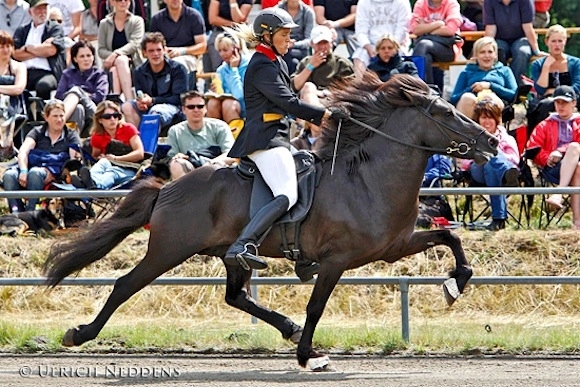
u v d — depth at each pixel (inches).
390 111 407.5
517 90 662.5
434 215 593.9
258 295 557.3
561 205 608.7
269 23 402.9
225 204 411.8
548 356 439.2
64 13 791.1
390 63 640.4
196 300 558.6
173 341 465.1
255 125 407.2
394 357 441.4
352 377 395.9
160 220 415.5
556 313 544.4
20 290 567.2
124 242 589.9
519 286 555.5
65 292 568.1
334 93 414.3
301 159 411.2
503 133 603.5
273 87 402.0
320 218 403.9
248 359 440.8
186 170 580.4
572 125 609.9
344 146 411.2
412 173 402.6
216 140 611.5
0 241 585.6
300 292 563.5
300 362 410.6
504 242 570.9
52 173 620.7
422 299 556.4
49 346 461.1
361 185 403.5
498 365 421.7
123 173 609.6
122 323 528.1
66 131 631.2
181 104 666.2
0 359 441.7
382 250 405.4
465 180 604.4
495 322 523.5
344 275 560.7
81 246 422.6
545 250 565.0
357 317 546.0
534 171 663.8
